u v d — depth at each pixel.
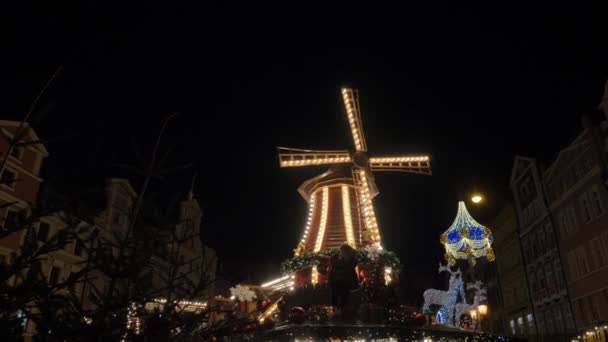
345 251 13.37
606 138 28.69
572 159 32.69
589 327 29.42
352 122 25.42
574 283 32.25
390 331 11.15
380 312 12.47
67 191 6.23
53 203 5.84
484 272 48.84
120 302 5.93
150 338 6.11
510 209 43.19
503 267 45.03
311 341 11.02
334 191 22.34
